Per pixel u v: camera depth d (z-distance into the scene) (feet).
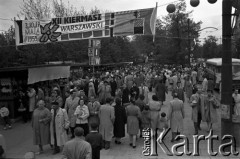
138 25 40.63
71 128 37.35
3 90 48.06
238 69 80.64
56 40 44.37
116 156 31.58
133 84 57.00
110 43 151.94
